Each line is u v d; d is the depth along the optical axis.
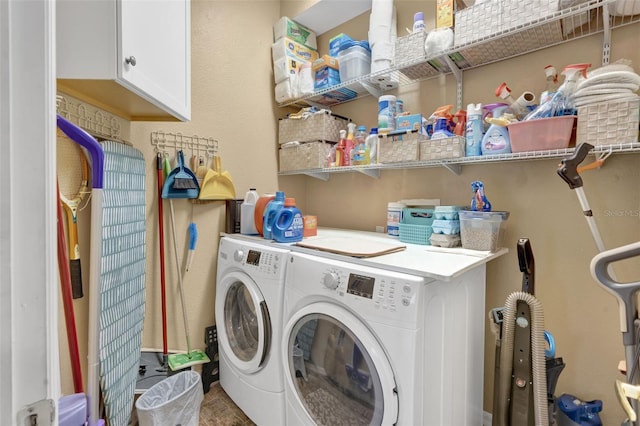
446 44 1.47
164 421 1.42
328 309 1.18
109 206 1.32
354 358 1.18
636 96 1.05
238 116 2.15
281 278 1.45
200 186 1.94
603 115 1.10
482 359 1.44
